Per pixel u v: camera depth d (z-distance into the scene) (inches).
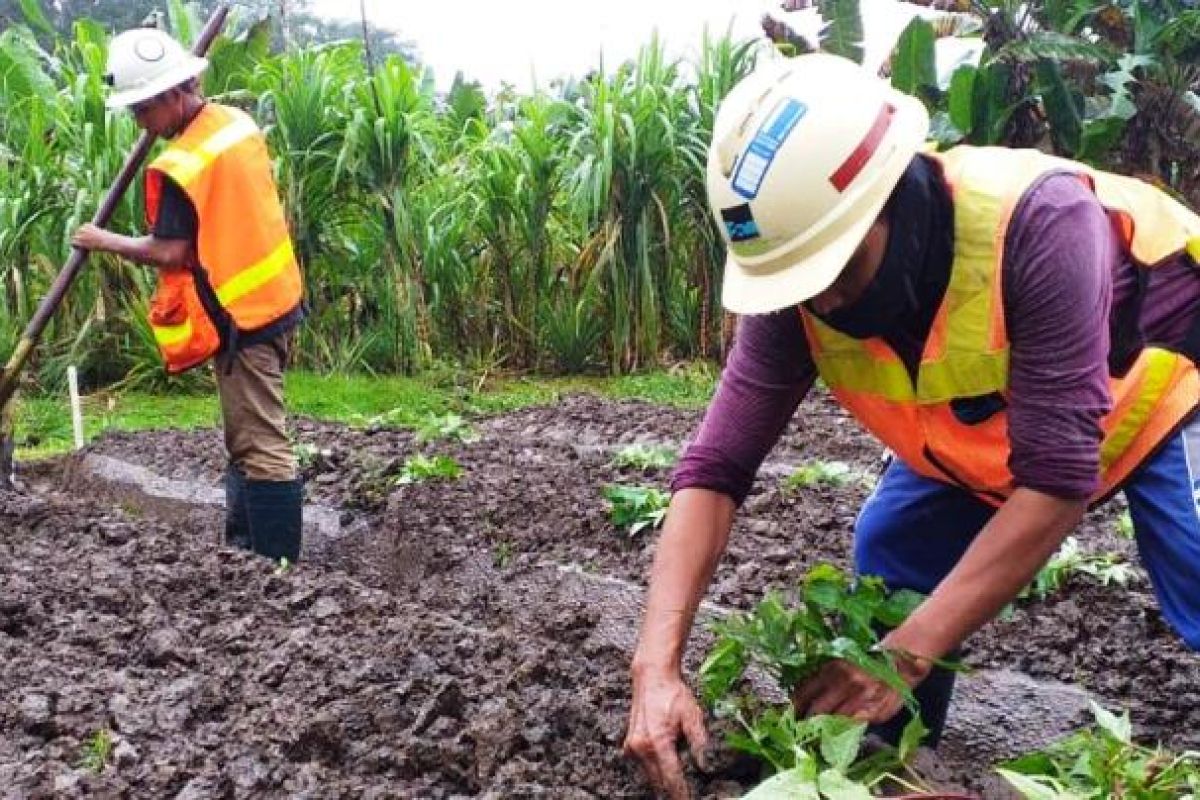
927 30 327.6
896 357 95.3
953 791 106.9
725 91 396.8
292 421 328.2
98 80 363.9
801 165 84.9
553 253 415.5
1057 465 86.6
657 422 331.9
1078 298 85.3
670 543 102.5
